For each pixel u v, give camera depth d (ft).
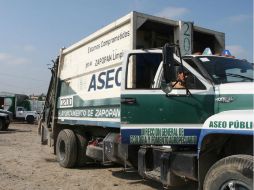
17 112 122.83
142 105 20.40
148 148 21.59
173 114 19.83
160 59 21.21
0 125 84.43
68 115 33.81
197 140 19.44
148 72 21.47
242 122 15.99
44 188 25.18
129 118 20.52
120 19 25.22
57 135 36.73
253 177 14.74
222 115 17.03
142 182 26.71
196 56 20.66
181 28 24.09
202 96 19.40
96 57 28.94
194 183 20.44
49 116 38.81
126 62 21.50
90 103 29.25
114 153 25.05
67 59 35.27
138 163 21.91
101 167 33.63
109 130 28.07
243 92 17.97
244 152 17.40
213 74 19.83
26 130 87.56
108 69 26.89
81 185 26.05
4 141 57.47
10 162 36.01
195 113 19.49
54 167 33.47
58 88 36.60
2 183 26.55
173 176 19.98
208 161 18.04
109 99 26.27
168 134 19.86
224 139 17.89
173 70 17.89
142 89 20.51
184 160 18.94
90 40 30.09
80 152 32.68
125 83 20.97
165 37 25.67
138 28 23.65
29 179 28.09
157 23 24.08
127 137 20.44
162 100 20.08
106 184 26.27
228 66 20.65
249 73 20.83
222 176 15.76
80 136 33.04
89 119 29.43
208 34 26.30
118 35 25.67
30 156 40.40
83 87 30.96
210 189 16.28
